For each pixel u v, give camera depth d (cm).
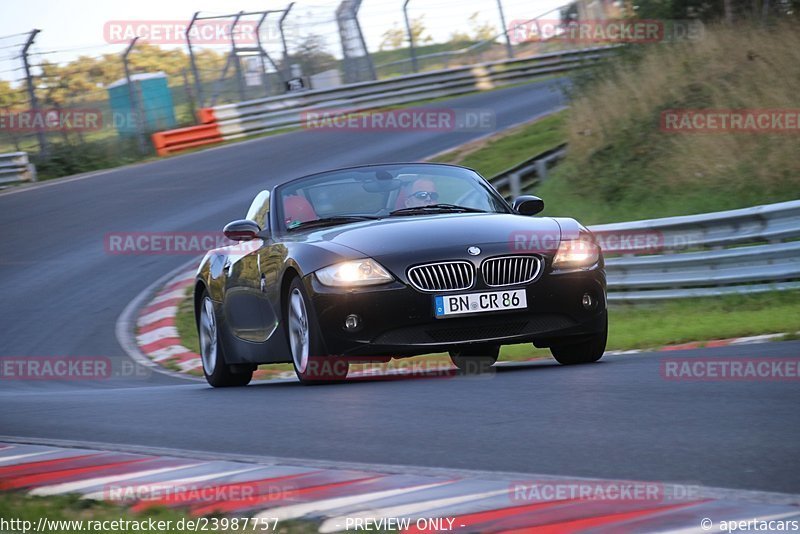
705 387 688
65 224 2678
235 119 4050
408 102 4459
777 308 1334
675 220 1518
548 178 2473
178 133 3884
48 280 2150
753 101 2128
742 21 2547
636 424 558
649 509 365
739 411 578
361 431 604
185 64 4125
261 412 729
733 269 1452
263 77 4253
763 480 410
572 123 2561
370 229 891
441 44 4916
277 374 1312
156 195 2927
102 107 3819
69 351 1623
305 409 721
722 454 465
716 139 2089
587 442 518
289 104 4166
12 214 2867
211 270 1119
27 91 3700
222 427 673
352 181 1011
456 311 830
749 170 1980
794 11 2467
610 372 812
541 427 571
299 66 4319
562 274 858
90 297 1997
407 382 844
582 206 2194
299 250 887
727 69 2311
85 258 2314
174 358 1559
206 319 1143
